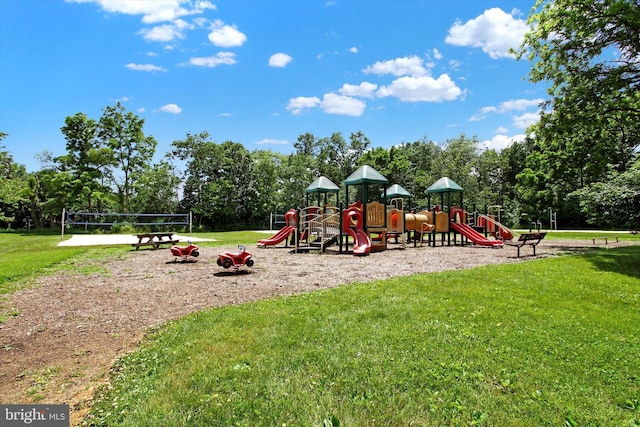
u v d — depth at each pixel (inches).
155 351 152.2
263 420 103.9
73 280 311.4
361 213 558.9
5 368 143.2
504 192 1681.8
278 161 1718.8
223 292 264.1
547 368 133.4
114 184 1408.7
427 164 1734.7
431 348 149.8
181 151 1531.7
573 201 1261.1
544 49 515.2
